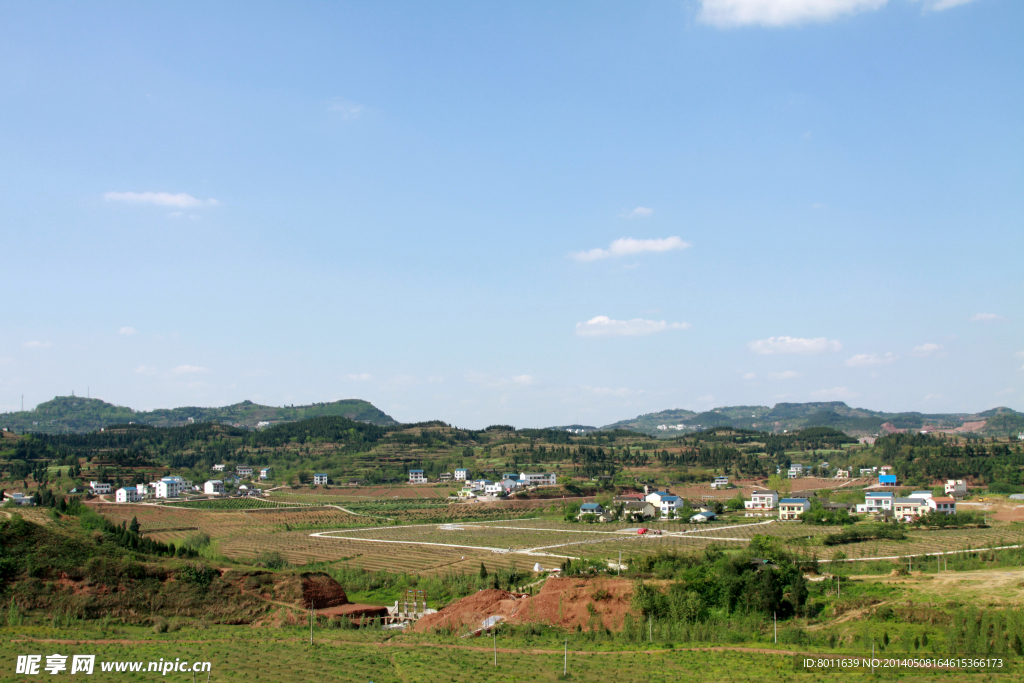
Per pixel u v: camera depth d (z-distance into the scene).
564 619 113.25
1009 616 89.94
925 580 123.19
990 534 185.12
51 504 183.00
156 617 110.62
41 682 73.50
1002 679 76.25
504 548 195.25
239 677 77.38
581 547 192.25
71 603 107.25
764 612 109.88
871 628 99.25
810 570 136.75
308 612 118.56
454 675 80.81
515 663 87.69
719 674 81.19
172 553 131.25
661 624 106.81
